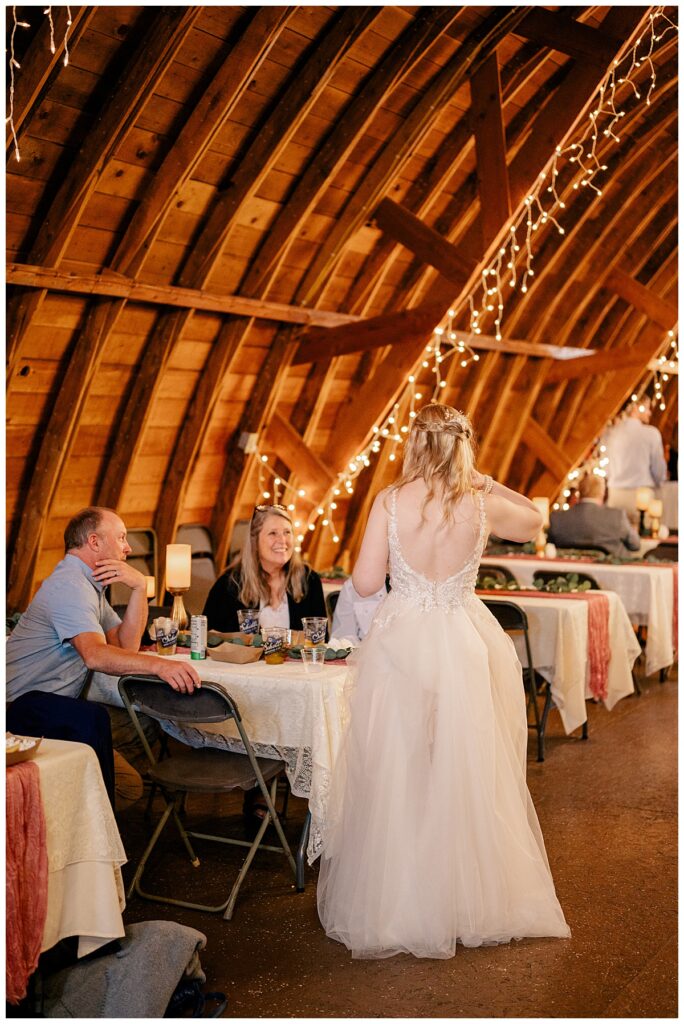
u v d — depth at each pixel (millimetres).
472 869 3342
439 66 6293
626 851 4266
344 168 6387
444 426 3504
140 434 6215
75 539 3904
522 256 8586
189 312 6004
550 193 8312
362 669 3494
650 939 3447
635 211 9781
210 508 7402
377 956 3309
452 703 3359
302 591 4691
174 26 4555
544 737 5938
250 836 4398
